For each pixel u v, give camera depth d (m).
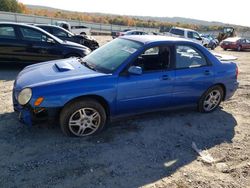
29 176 3.47
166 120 5.43
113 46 5.26
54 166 3.71
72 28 33.44
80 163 3.82
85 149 4.16
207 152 4.41
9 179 3.38
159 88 4.91
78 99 4.29
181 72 5.15
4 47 8.48
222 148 4.57
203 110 5.88
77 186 3.36
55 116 4.22
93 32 40.72
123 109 4.71
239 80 9.61
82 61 5.14
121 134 4.72
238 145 4.72
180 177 3.71
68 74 4.45
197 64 5.45
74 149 4.14
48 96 4.04
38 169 3.62
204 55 5.54
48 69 4.75
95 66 4.80
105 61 4.83
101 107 4.46
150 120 5.36
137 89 4.67
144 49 4.78
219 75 5.67
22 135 4.41
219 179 3.73
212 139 4.86
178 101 5.32
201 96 5.67
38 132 4.53
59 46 9.07
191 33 23.77
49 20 40.91
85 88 4.22
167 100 5.14
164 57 5.01
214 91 5.83
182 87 5.22
